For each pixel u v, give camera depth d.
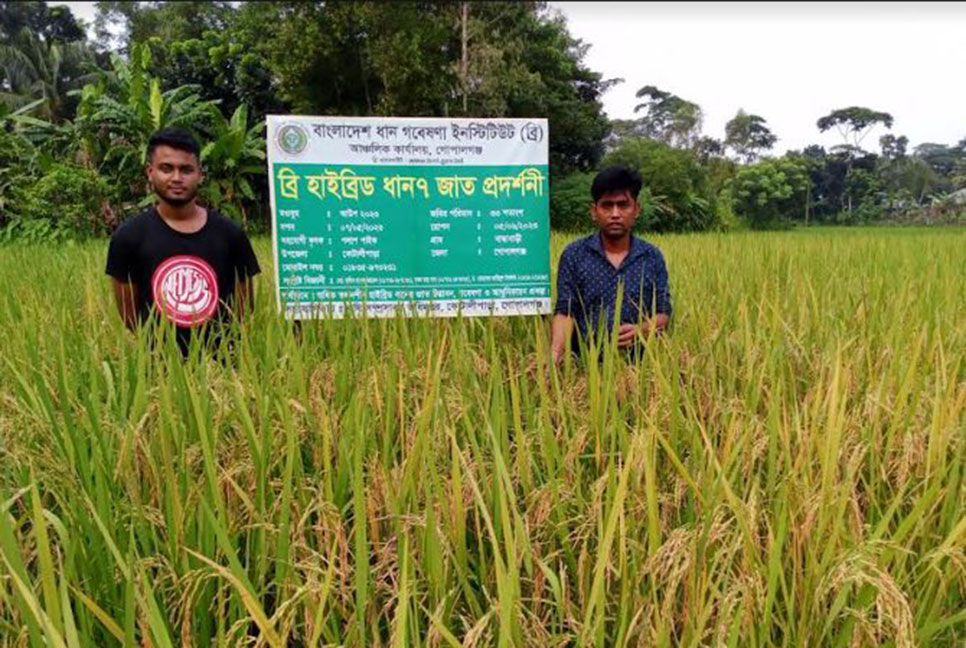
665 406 2.59
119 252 3.54
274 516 2.18
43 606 1.88
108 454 2.20
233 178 17.55
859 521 1.96
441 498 1.98
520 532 1.83
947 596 2.03
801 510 2.01
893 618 1.59
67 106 35.38
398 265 4.02
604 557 1.66
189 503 1.99
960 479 2.26
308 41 22.86
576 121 30.31
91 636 1.75
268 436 2.29
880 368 3.13
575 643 1.77
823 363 2.87
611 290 3.76
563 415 2.54
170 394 2.50
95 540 1.90
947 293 4.32
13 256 8.30
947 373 2.94
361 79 25.20
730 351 3.34
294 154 3.85
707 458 2.33
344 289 3.97
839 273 6.11
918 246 9.12
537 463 2.58
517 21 27.22
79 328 3.78
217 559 1.97
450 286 4.07
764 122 65.75
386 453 2.26
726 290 4.67
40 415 2.35
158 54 26.92
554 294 5.43
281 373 2.77
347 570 1.88
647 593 1.93
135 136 16.42
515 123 4.05
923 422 2.53
